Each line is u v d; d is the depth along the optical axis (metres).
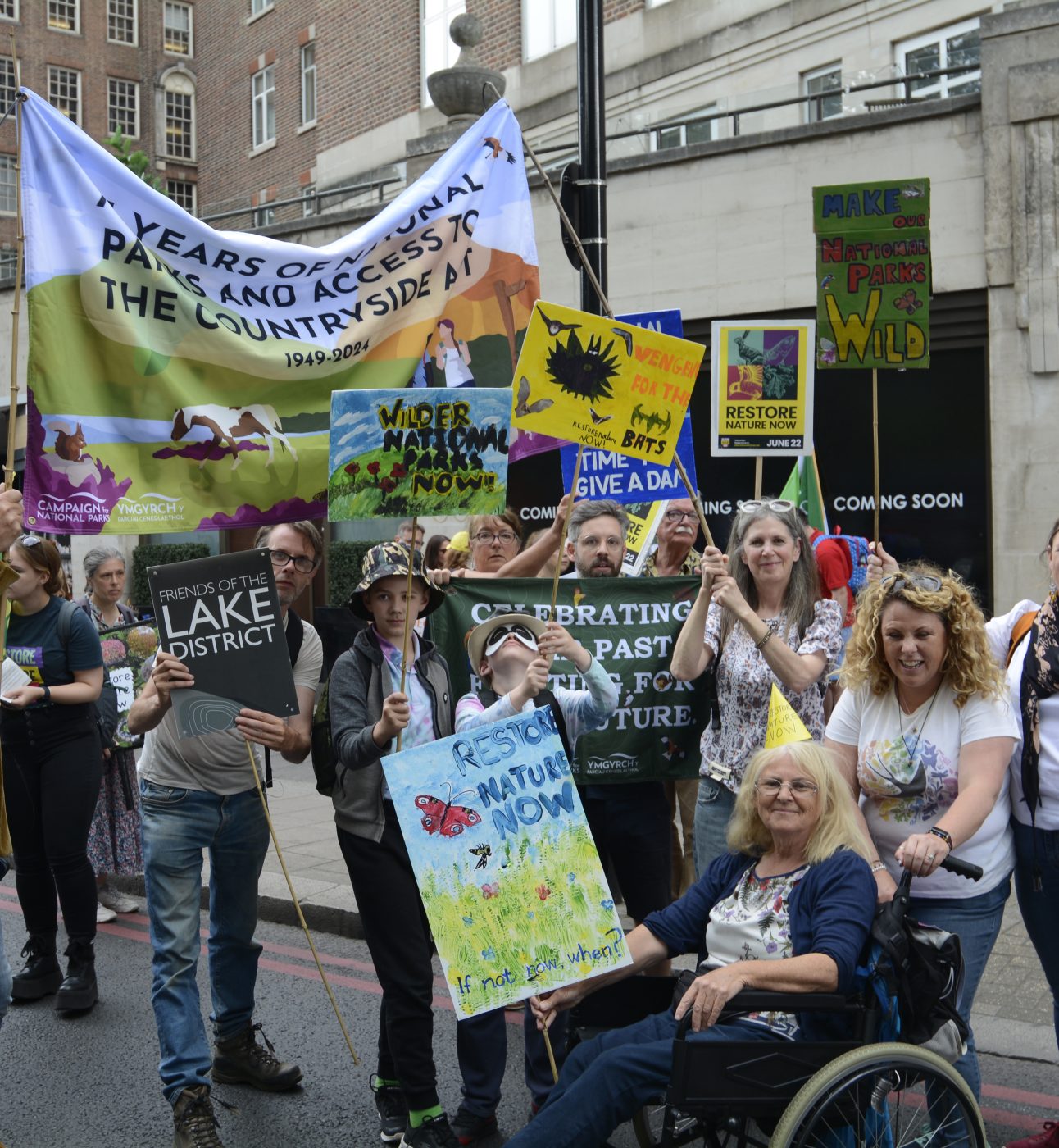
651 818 4.83
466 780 3.71
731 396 5.23
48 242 4.32
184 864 4.29
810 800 3.48
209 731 4.09
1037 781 3.78
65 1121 4.44
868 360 5.04
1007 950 5.86
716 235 11.34
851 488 10.72
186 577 4.11
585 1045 3.44
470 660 4.39
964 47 11.65
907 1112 3.32
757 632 4.32
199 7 26.34
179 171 35.97
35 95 4.33
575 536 5.26
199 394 4.59
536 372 4.08
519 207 5.27
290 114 23.38
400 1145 4.21
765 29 13.41
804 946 3.38
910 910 3.71
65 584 5.64
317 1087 4.74
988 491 10.23
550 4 16.14
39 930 5.73
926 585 3.67
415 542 4.09
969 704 3.69
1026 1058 4.80
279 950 6.52
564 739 4.38
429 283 5.08
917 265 4.99
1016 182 9.91
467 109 13.12
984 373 10.25
